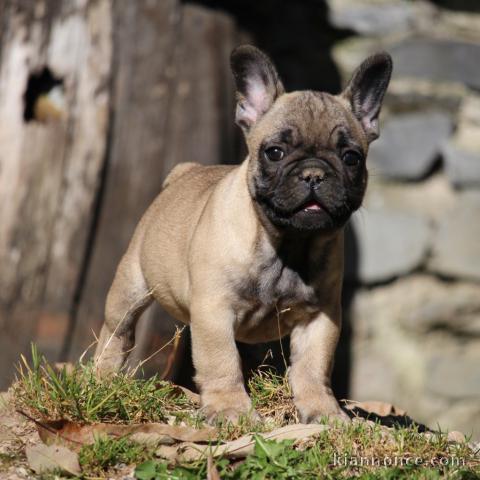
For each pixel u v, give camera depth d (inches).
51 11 465.1
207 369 287.1
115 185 469.4
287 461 239.1
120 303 353.1
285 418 287.1
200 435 255.3
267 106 312.3
